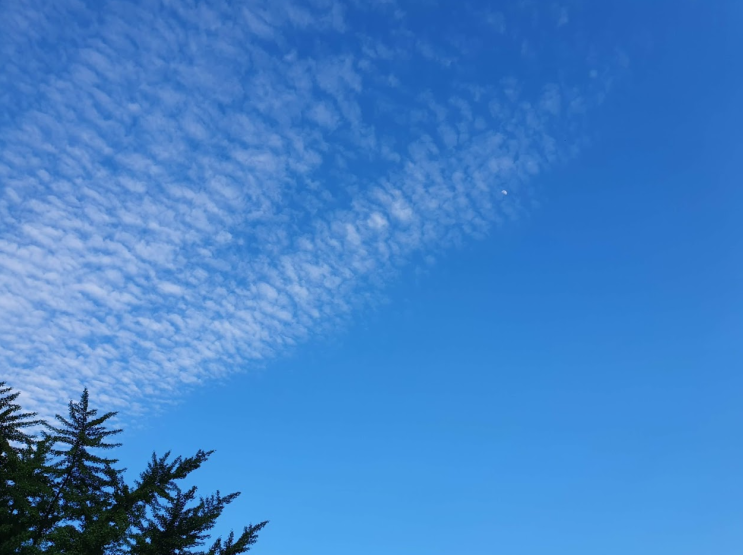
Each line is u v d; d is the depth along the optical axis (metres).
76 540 21.92
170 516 24.62
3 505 23.33
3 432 24.88
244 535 24.80
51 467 24.08
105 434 25.61
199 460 26.19
